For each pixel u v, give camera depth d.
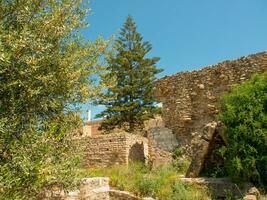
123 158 20.48
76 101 10.92
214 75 21.56
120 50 32.97
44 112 10.55
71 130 10.95
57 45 10.62
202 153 14.02
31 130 9.40
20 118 9.71
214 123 14.45
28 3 10.11
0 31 9.24
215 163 14.12
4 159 8.71
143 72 31.44
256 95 13.17
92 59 11.41
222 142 14.04
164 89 23.84
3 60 8.54
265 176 12.02
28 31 9.62
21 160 8.30
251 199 11.31
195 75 22.52
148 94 30.33
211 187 12.65
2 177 7.62
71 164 10.06
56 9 10.50
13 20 10.14
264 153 12.12
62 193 12.04
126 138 20.80
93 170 16.44
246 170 12.09
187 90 22.67
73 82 10.66
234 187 12.28
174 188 12.97
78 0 11.16
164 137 22.47
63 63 10.44
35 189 8.69
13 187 7.93
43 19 10.21
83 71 11.12
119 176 14.66
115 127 30.55
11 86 9.42
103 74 11.66
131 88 30.53
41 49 9.64
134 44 33.44
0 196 7.57
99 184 13.61
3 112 9.44
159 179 13.73
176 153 21.20
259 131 12.23
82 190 12.96
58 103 10.31
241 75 20.36
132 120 29.91
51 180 9.38
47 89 10.17
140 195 13.14
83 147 11.56
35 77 9.61
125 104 29.97
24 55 9.46
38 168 8.26
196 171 13.90
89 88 11.26
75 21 10.98
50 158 9.27
